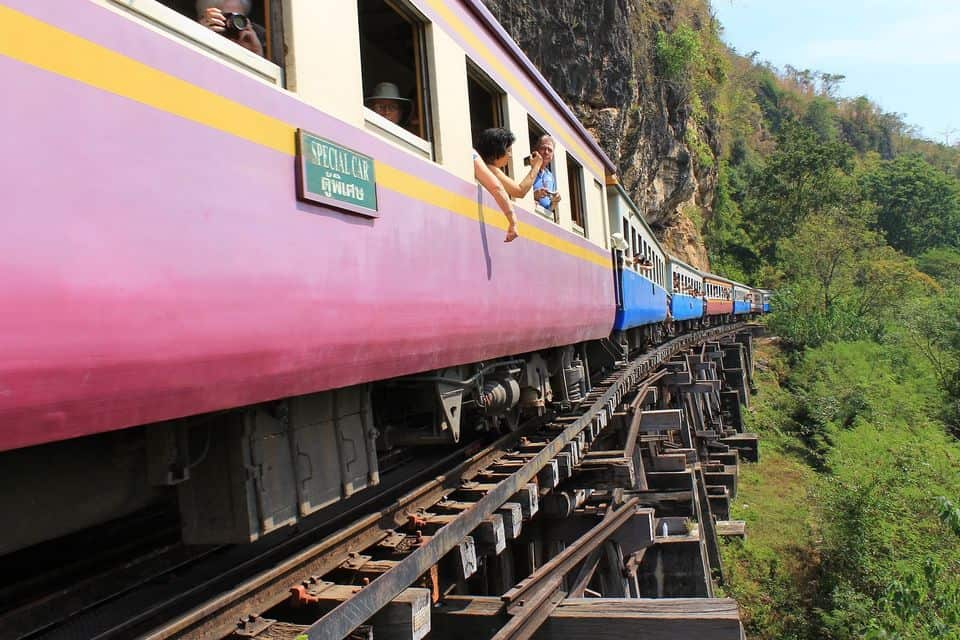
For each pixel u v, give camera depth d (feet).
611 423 34.68
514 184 16.65
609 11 81.41
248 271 8.04
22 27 5.69
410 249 12.05
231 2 9.12
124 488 9.03
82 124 6.14
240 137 8.08
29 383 5.68
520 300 17.80
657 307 51.16
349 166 10.23
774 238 190.39
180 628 7.85
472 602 13.78
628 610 13.92
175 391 7.17
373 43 15.67
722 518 62.08
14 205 5.55
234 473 9.23
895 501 52.37
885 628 41.55
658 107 107.55
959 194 264.93
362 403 12.16
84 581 9.25
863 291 139.74
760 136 261.24
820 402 93.15
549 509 25.07
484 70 16.84
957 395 92.32
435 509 14.39
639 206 108.58
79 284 6.04
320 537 11.91
